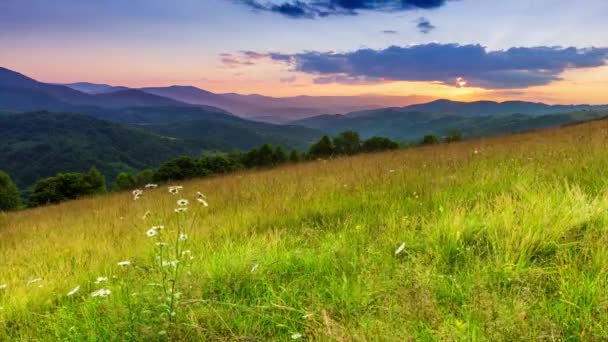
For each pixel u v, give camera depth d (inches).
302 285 107.7
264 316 90.5
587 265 91.6
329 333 73.4
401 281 93.8
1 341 106.8
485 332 70.1
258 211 214.4
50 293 136.6
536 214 122.7
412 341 70.5
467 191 188.5
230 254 136.3
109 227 251.9
